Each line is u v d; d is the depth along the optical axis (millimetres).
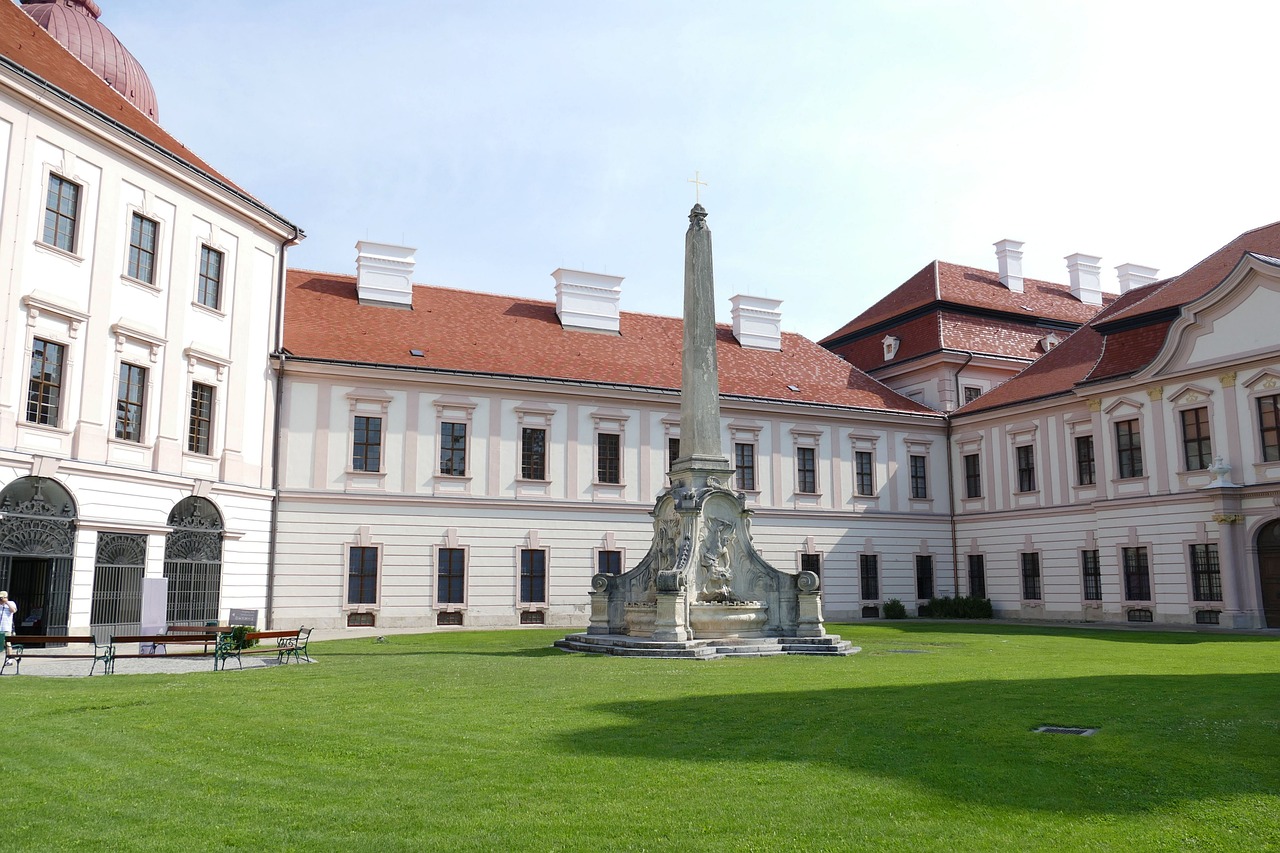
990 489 45812
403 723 11031
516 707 12266
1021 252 55156
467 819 7109
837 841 6602
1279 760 8883
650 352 44312
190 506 30625
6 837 6762
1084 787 7984
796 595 22875
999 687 14219
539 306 44812
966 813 7254
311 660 20578
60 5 40781
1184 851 6410
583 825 6941
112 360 27859
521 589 38250
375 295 40562
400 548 36406
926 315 50812
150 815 7289
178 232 30438
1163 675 16078
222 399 32188
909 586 46250
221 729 10734
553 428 39656
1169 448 37000
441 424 37781
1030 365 48812
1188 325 36375
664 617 21547
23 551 25000
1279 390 33250
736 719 11266
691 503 22625
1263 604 33781
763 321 49188
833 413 45312
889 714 11570
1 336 24641
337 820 7113
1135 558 38375
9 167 25094
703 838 6660
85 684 15586
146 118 32031
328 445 35781
